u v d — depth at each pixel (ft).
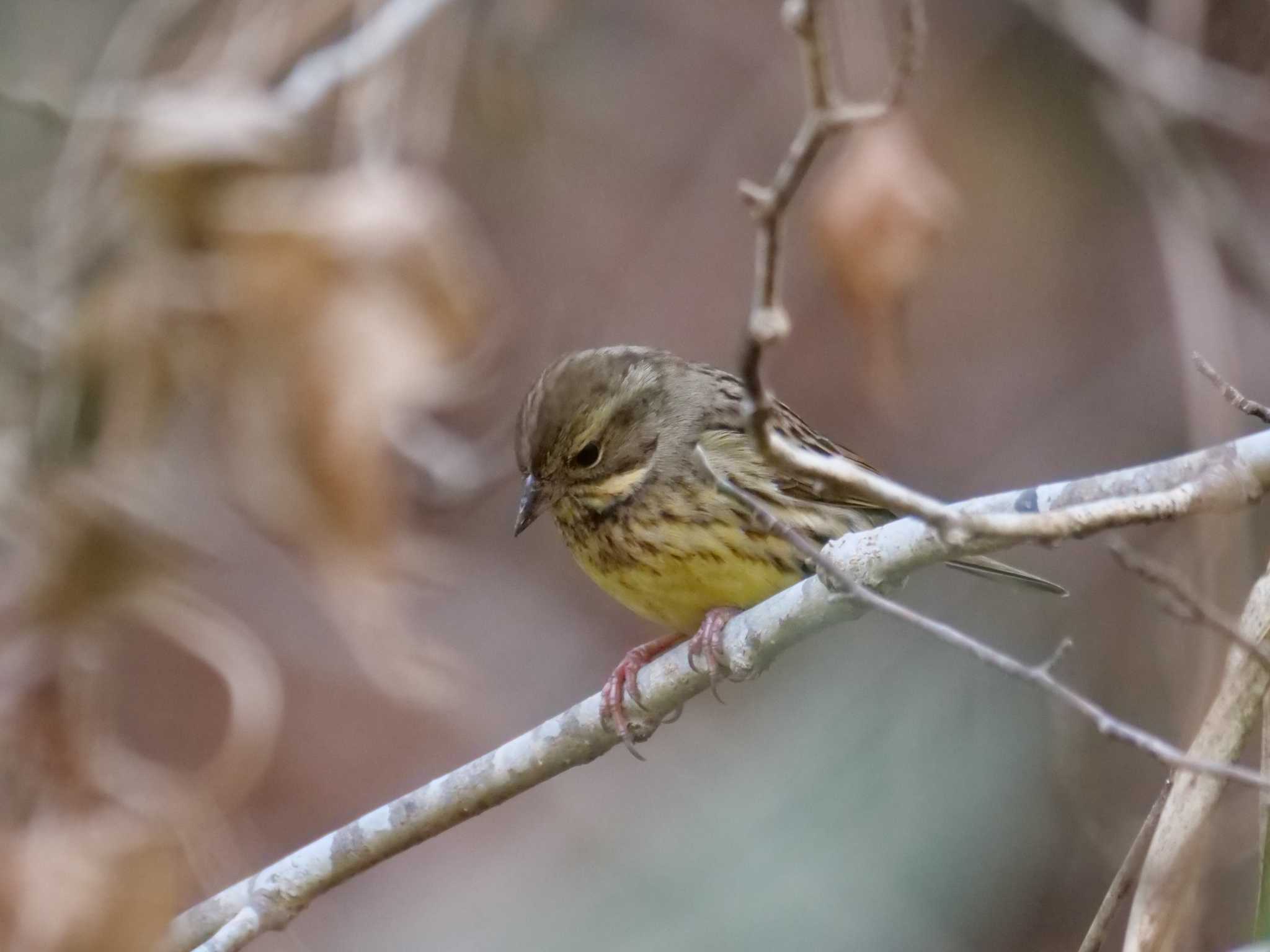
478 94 45.68
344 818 49.49
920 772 47.29
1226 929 32.40
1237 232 45.47
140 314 36.19
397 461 41.45
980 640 47.32
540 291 49.96
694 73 51.78
